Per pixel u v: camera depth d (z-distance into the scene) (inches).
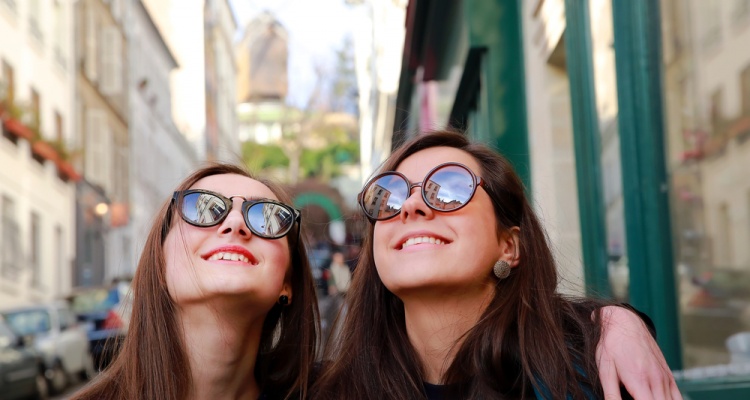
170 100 1524.4
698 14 153.9
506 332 85.4
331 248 420.2
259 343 95.5
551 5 223.5
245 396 93.1
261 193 91.9
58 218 900.0
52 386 469.1
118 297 543.8
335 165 1759.4
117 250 1104.2
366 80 1390.3
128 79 1184.2
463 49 297.1
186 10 1635.1
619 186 169.6
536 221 90.7
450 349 85.3
